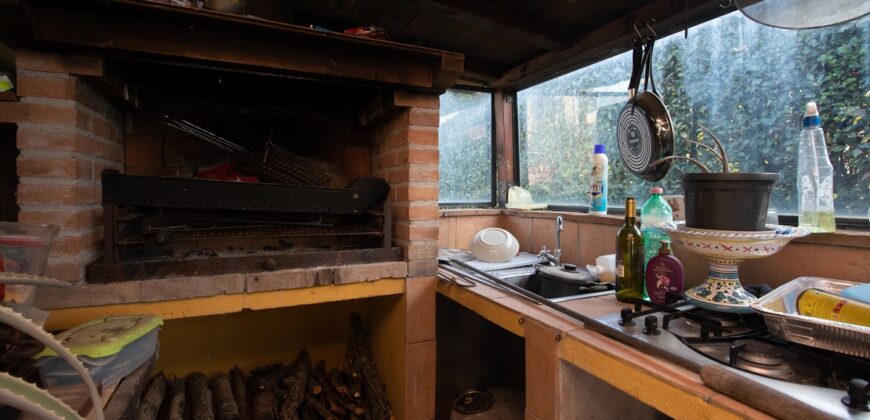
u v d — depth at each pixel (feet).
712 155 4.58
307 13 5.39
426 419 5.26
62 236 3.64
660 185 5.14
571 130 6.48
